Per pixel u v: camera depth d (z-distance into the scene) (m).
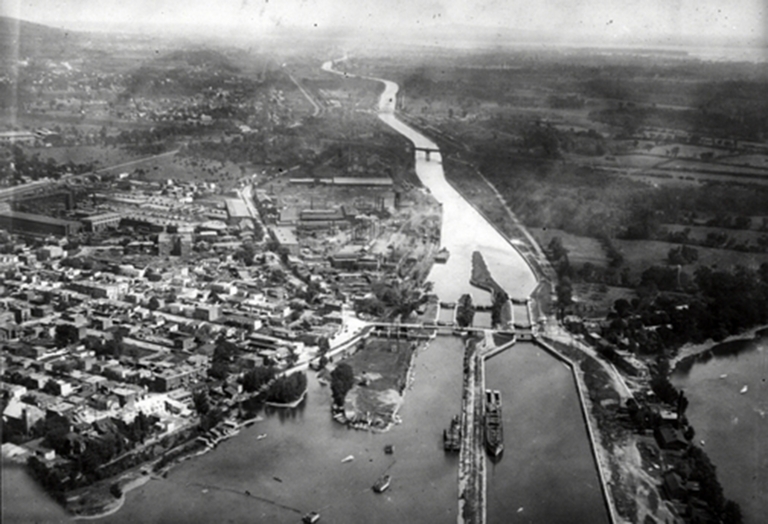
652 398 181.75
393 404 178.25
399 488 146.88
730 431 169.25
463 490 146.75
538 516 140.50
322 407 177.62
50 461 149.88
